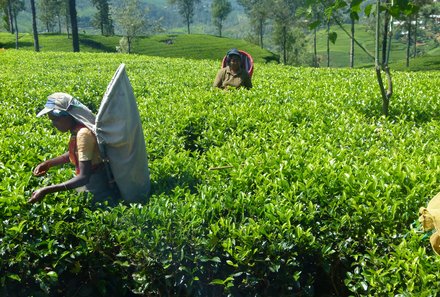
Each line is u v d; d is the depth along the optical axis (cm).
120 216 495
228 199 502
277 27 7462
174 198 516
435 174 532
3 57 2389
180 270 457
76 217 503
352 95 1040
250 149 670
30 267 472
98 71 1741
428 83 1275
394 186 505
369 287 434
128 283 480
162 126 816
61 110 509
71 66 1969
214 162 631
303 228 475
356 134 722
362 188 506
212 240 452
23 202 498
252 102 961
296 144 671
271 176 573
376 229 475
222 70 1138
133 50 7744
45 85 1297
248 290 465
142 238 458
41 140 705
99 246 477
